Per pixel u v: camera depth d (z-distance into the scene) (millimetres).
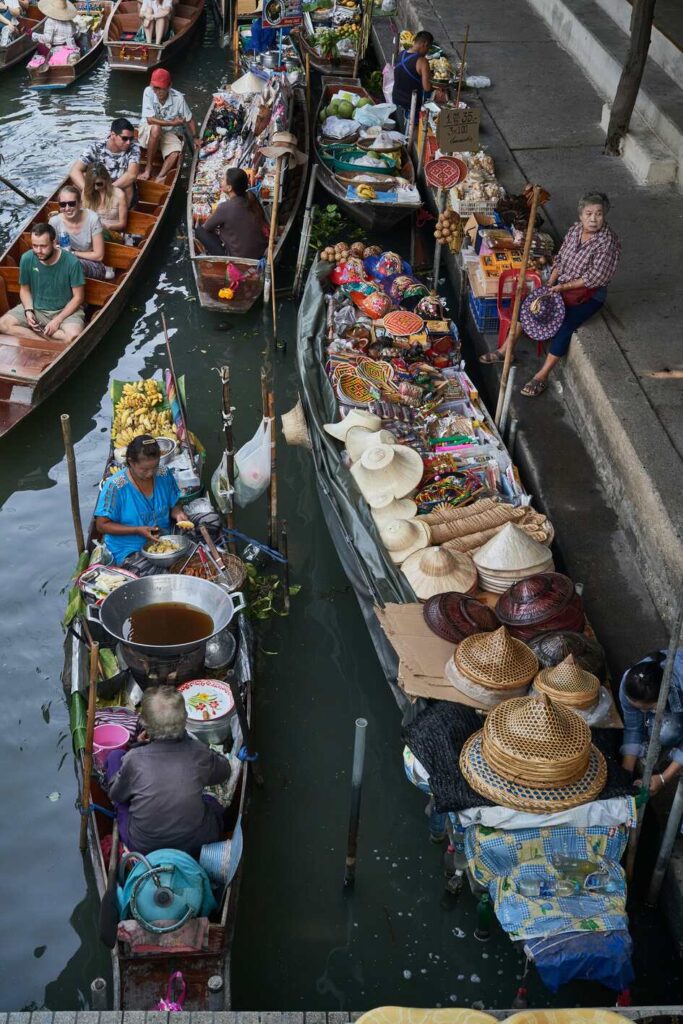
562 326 8547
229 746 6242
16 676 7016
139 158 11812
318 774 6547
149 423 8367
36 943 5527
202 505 7668
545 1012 3924
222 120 13320
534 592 6293
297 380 10141
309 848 6098
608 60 13430
